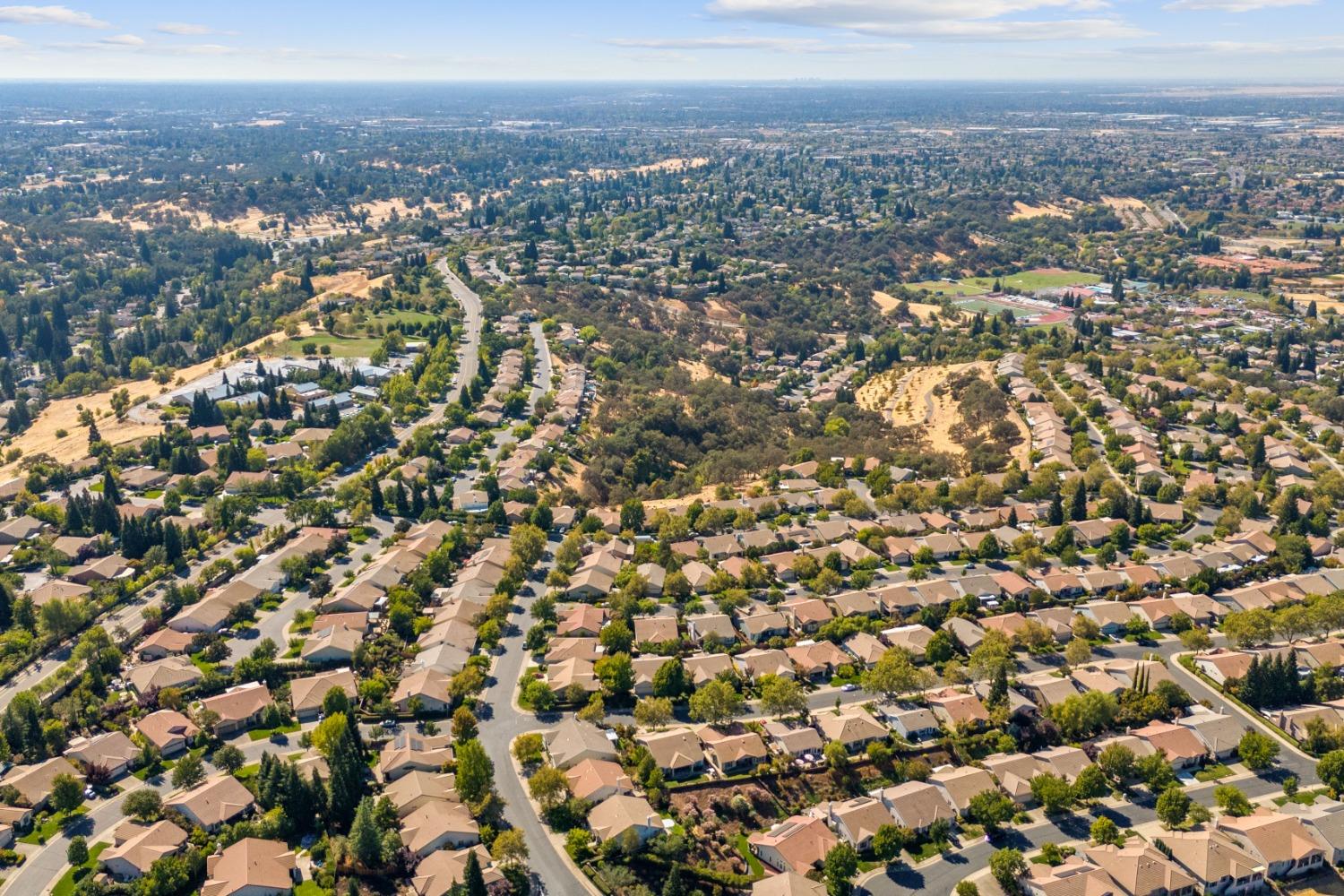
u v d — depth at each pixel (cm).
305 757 18638
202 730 19212
